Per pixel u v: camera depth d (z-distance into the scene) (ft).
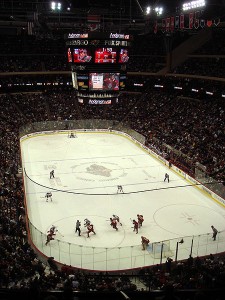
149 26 156.25
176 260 75.92
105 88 139.33
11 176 119.65
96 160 161.27
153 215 104.78
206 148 151.12
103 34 130.93
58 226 96.58
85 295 23.24
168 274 64.39
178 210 108.68
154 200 116.57
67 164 154.71
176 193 123.03
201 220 101.91
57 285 55.67
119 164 156.15
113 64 136.67
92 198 117.08
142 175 142.00
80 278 60.23
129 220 101.19
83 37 130.82
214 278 52.80
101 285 52.60
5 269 56.24
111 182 133.18
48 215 103.50
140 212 106.83
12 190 105.91
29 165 152.25
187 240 88.69
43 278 56.80
